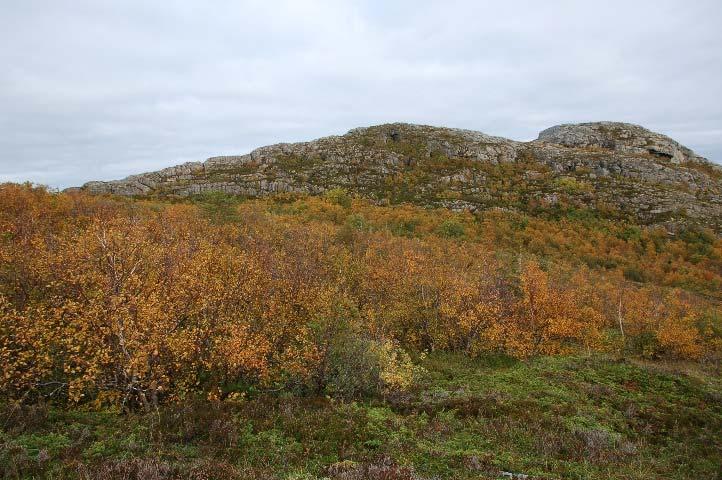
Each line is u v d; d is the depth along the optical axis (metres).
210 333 14.28
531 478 9.54
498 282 30.34
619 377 19.39
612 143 159.88
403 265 27.86
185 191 101.38
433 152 146.38
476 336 23.83
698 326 33.06
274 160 139.62
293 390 14.59
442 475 9.52
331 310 15.79
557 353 24.67
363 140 160.88
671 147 153.62
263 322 15.91
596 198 104.38
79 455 9.03
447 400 14.73
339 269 25.50
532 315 25.06
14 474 8.11
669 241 82.50
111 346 12.55
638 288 54.94
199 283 14.48
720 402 17.27
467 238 70.00
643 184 112.50
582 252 73.12
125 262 13.63
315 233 42.06
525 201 105.50
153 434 10.24
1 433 9.58
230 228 33.84
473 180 121.75
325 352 14.79
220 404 12.08
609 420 14.45
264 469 9.05
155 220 31.67
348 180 120.00
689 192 110.75
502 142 157.62
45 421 10.50
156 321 12.57
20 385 11.84
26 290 14.87
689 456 12.38
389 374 14.87
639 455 11.89
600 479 10.03
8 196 32.94
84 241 14.45
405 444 10.90
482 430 12.61
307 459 9.74
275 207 79.94
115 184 104.12
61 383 12.25
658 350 28.17
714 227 88.88
